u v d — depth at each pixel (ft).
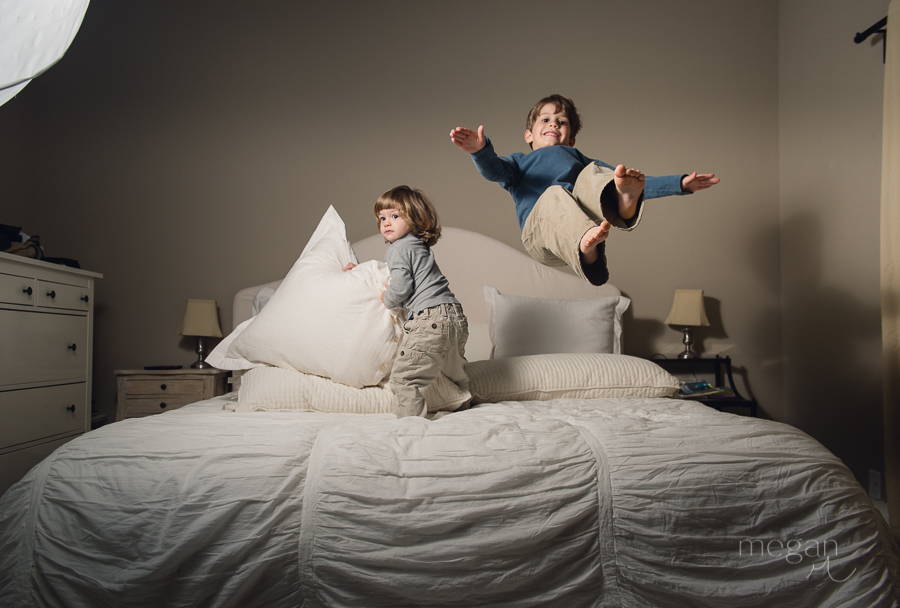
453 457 3.45
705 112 9.92
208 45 9.79
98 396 9.29
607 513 3.35
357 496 3.22
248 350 5.49
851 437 8.11
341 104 9.78
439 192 9.68
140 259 9.50
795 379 9.37
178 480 3.22
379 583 3.06
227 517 3.10
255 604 3.04
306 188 9.66
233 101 9.75
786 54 9.78
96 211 9.52
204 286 9.51
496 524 3.23
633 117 9.86
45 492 3.26
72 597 2.96
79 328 7.68
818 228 8.87
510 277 9.16
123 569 2.99
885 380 6.56
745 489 3.45
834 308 8.49
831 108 8.55
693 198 9.86
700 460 3.54
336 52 9.84
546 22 9.92
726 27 10.01
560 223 4.33
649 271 9.75
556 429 3.87
